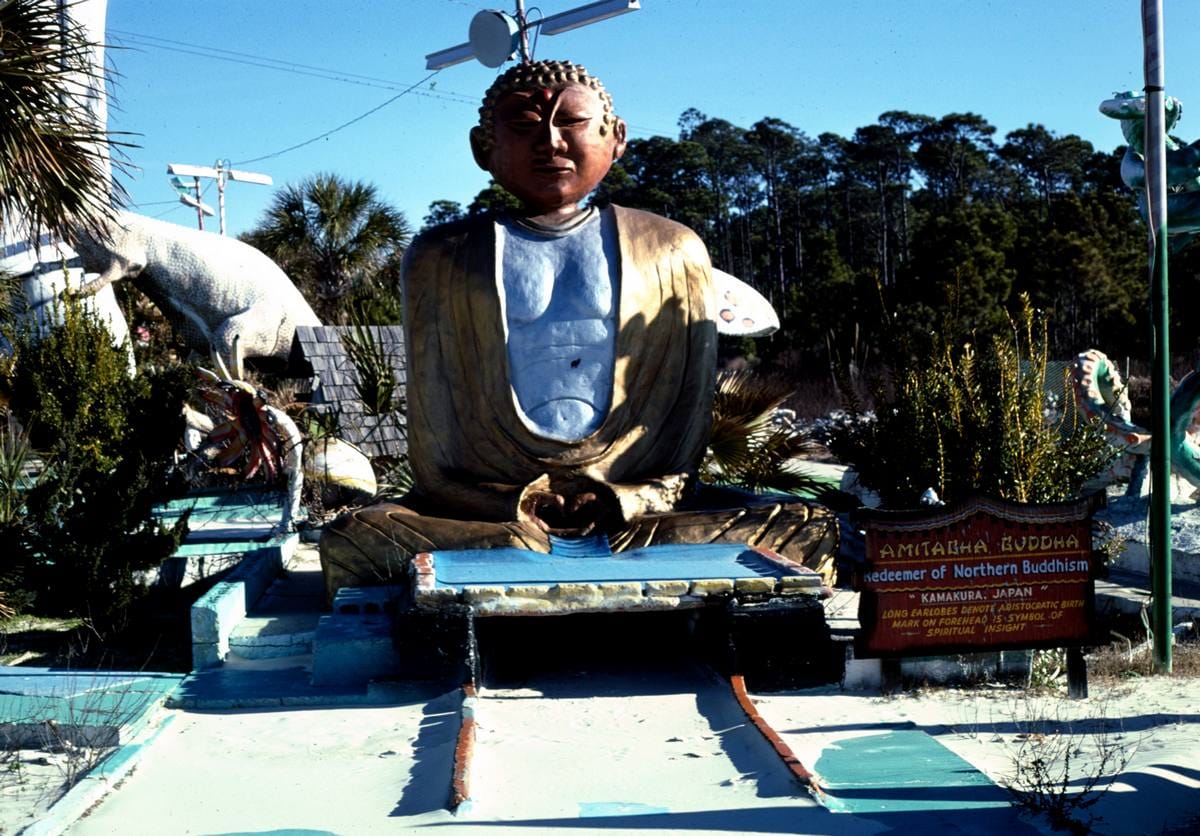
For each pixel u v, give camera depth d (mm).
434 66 12977
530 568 8500
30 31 10125
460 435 10188
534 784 6195
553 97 10422
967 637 7656
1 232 10719
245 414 13406
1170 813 5527
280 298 20672
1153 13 8102
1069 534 7617
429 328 10234
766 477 13211
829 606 9625
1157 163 8156
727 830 5449
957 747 6648
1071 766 6195
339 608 8781
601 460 9992
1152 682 7930
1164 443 8086
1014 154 65438
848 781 6031
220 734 7262
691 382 10328
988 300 35531
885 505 9711
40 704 7555
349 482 14078
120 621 10508
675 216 58125
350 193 29516
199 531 13414
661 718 7328
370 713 7613
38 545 10484
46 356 11859
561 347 10133
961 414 9195
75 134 10250
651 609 7926
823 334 38969
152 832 5727
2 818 5875
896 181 66250
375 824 5727
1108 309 39000
